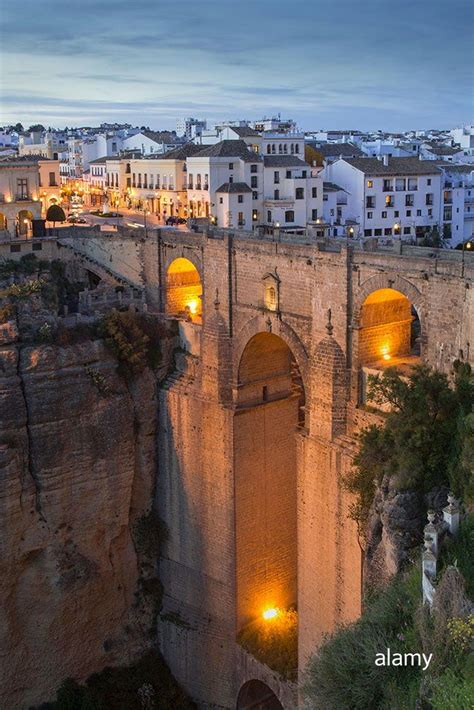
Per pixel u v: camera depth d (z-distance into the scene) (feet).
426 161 475.31
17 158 345.31
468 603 111.45
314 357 201.26
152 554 261.65
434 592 115.75
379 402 174.19
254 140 450.71
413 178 435.12
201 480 245.04
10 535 232.73
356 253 187.42
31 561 240.32
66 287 277.85
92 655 253.03
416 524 153.28
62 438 239.71
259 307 220.02
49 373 236.63
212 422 237.45
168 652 257.96
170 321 260.21
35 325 244.42
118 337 248.73
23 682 243.60
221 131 466.70
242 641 235.81
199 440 243.60
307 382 206.59
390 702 114.93
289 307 210.79
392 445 163.84
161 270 265.75
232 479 233.55
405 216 436.76
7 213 293.84
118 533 254.88
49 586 242.78
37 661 244.83
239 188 398.21
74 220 353.51
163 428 256.73
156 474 261.85
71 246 284.61
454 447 152.35
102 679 251.80
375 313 192.34
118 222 371.97
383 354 197.16
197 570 250.37
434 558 122.52
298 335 208.54
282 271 210.79
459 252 178.09
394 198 431.84
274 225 361.10
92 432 245.24
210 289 237.25
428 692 106.22
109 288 271.90
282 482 244.63
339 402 196.44
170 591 260.62
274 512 244.01
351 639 129.29
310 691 134.92
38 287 260.42
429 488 155.12
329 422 197.77
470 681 100.83
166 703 248.73
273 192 413.59
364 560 173.88
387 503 156.97
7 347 234.58
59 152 643.04
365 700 119.14
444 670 106.63
